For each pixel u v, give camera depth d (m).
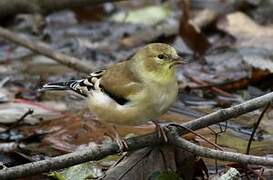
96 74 10.16
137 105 9.44
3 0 16.61
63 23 18.83
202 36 16.31
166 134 9.59
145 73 9.50
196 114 13.01
